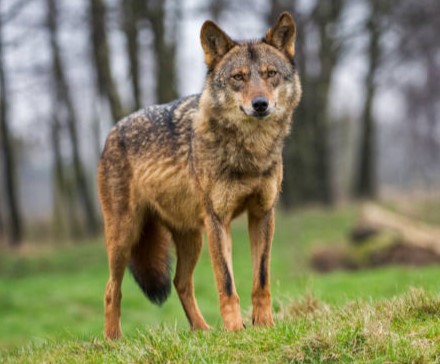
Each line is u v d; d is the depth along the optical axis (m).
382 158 97.06
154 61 30.88
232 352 6.89
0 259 29.20
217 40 8.70
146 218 9.66
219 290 8.29
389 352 6.41
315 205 37.78
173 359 6.88
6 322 16.59
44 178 86.12
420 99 50.88
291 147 34.50
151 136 9.23
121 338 8.77
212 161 8.31
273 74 8.48
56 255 29.52
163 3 28.45
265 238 8.55
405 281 15.23
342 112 62.50
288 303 9.94
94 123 41.56
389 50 37.78
